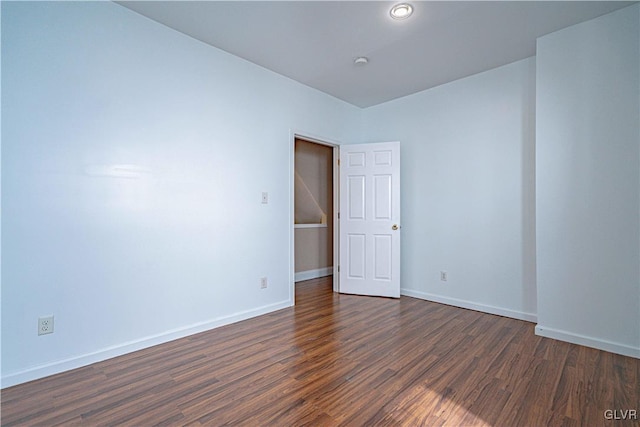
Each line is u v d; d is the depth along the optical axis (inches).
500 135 127.9
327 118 156.2
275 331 108.7
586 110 97.0
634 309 89.3
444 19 95.4
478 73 133.6
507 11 91.4
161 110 98.7
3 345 73.2
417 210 154.7
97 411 64.9
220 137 113.7
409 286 157.9
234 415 63.7
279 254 134.3
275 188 132.6
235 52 115.5
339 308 136.1
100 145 86.9
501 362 86.0
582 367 83.0
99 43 86.4
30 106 76.2
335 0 86.0
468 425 60.9
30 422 61.4
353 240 161.5
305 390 72.6
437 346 96.4
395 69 129.6
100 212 86.9
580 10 91.4
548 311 104.0
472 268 135.7
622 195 91.3
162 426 60.5
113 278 89.2
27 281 76.0
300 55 118.2
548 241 104.2
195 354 90.8
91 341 85.3
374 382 75.9
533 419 62.4
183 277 103.7
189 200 105.3
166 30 99.7
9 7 73.7
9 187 73.8
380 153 156.7
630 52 89.7
